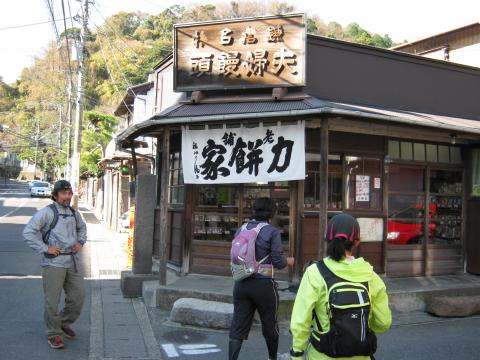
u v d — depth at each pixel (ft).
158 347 18.53
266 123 23.77
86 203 146.51
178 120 23.99
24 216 82.07
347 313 8.90
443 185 32.40
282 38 25.61
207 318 21.07
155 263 34.17
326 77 27.91
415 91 31.09
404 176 30.83
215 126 24.67
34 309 23.17
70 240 18.12
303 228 27.02
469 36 46.91
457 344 20.17
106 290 28.53
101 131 92.07
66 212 18.35
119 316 22.75
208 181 24.63
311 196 27.53
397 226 30.45
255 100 25.57
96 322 21.66
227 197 28.63
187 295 23.91
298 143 22.98
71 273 18.42
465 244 32.86
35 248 17.26
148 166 57.31
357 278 9.17
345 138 28.32
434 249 31.65
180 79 27.09
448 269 32.14
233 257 15.39
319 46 27.78
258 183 28.09
